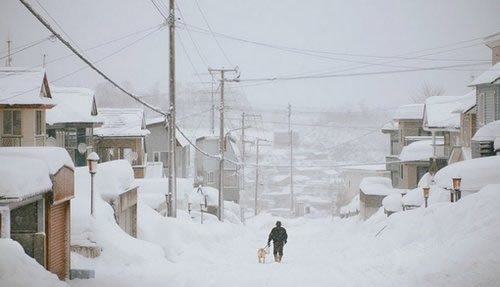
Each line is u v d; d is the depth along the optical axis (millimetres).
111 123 47344
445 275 12086
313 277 14922
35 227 12078
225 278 14977
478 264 12078
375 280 13836
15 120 30219
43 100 30297
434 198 34969
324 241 38156
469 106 41094
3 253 9188
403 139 63406
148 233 24453
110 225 18906
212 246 28594
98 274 15031
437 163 52125
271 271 16656
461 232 16906
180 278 14766
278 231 23297
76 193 19891
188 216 37750
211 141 70438
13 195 10430
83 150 40062
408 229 22297
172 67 28000
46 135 35500
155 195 33969
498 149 30609
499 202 18500
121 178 21906
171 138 28516
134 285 13555
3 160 11438
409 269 14359
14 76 30641
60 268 13516
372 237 28328
